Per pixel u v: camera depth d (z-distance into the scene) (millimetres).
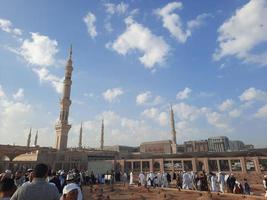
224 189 23672
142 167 54781
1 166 43406
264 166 43719
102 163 55125
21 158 51875
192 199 20000
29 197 3988
